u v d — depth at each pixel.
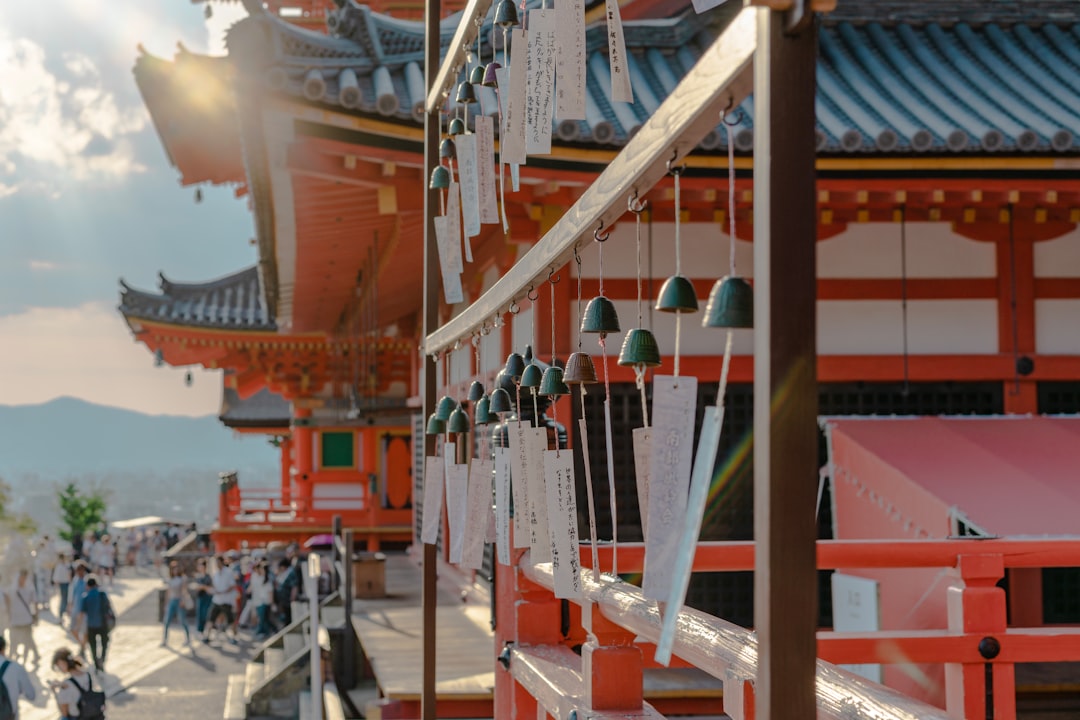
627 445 9.09
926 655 4.50
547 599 4.90
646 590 1.45
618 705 3.50
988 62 10.52
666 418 1.46
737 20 1.33
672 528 1.44
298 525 29.67
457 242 3.79
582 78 2.13
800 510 1.23
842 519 8.80
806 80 1.24
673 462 1.45
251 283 31.02
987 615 4.50
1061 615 8.85
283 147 7.95
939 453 8.30
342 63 7.66
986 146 8.12
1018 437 8.67
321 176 8.13
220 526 29.69
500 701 5.16
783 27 1.24
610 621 3.58
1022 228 9.43
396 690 8.07
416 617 12.95
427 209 4.66
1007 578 8.88
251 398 40.84
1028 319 9.45
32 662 19.78
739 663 2.30
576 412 9.12
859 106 9.45
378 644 10.68
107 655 20.44
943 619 7.27
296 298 18.44
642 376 1.69
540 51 2.27
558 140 7.88
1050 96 9.73
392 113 7.52
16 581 19.33
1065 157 8.23
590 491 2.27
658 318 9.17
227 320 28.64
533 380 2.87
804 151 1.24
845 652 4.48
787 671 1.22
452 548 3.56
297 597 21.09
